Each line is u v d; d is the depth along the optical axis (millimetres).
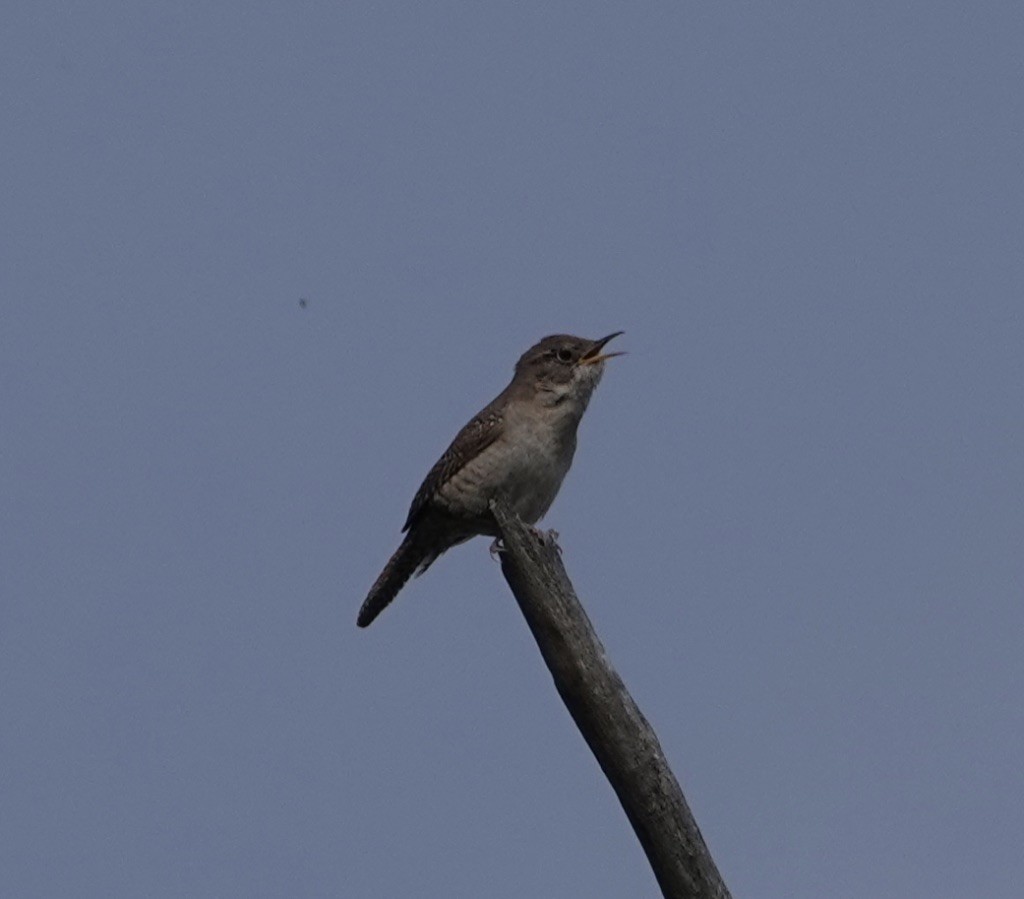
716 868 10344
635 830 10359
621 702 10273
